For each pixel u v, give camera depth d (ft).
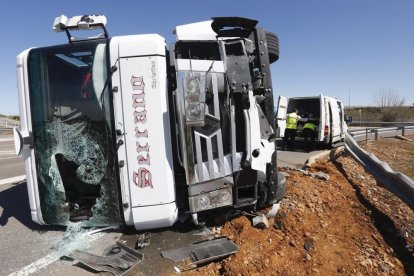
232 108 11.29
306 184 18.12
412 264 12.14
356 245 12.88
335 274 10.68
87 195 12.69
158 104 10.99
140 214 11.19
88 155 11.46
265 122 12.15
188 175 10.87
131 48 10.85
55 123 11.58
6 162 31.14
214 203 11.50
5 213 15.08
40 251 11.03
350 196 18.26
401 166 30.04
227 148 11.61
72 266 10.03
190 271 9.72
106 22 11.81
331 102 42.14
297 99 45.78
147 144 11.06
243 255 10.49
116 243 11.28
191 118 10.37
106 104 11.18
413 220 15.69
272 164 12.46
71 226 12.09
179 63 10.52
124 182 11.26
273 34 13.06
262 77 12.05
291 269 10.36
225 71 11.16
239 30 12.59
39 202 12.06
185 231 12.26
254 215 13.01
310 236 12.54
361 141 47.01
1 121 120.98
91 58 11.22
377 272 11.28
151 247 11.09
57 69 11.50
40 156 11.82
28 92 11.59
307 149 41.78
